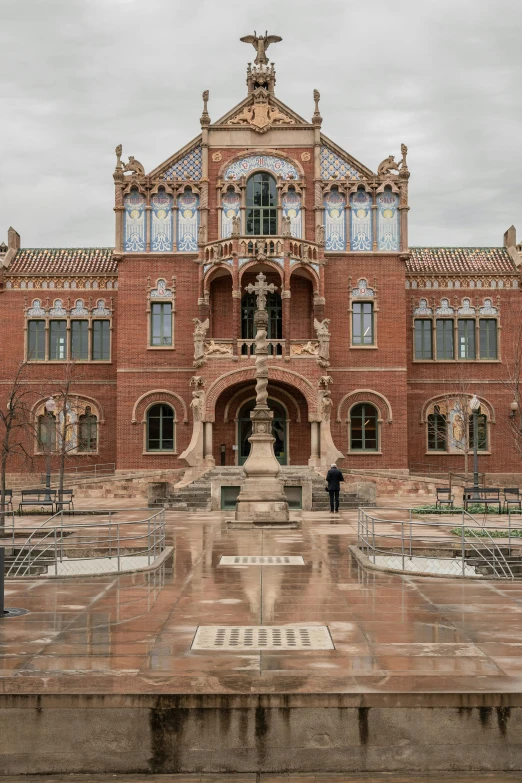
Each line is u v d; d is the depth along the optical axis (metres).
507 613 13.73
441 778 9.25
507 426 54.00
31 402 53.91
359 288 52.16
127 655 11.06
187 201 52.41
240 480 38.38
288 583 16.70
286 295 48.31
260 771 9.42
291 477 43.16
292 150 52.19
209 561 20.02
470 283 55.19
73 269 55.06
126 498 47.09
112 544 23.66
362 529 24.42
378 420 51.47
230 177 51.91
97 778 9.31
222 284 51.75
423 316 54.91
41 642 11.77
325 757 9.43
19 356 54.41
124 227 52.34
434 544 23.19
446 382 54.47
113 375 54.28
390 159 52.66
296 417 50.94
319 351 47.72
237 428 51.03
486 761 9.41
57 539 23.44
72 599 14.98
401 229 52.34
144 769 9.41
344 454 51.34
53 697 9.46
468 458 53.84
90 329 54.62
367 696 9.48
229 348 47.56
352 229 52.44
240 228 51.19
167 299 51.91
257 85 53.72
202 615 13.57
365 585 16.48
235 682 9.89
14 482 53.09
